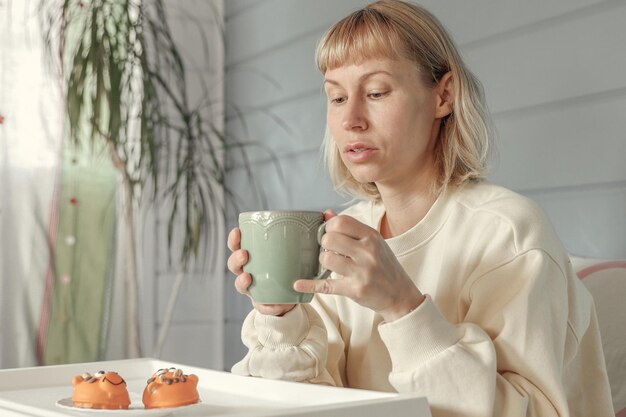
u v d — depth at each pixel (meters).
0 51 2.89
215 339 3.36
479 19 1.99
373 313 1.08
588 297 1.06
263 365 0.99
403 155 1.01
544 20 1.80
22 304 2.90
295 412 0.57
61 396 0.84
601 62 1.66
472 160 1.05
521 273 0.92
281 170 3.00
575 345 0.98
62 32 2.80
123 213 3.09
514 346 0.88
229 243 0.83
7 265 2.89
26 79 2.94
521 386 0.87
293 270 0.78
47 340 2.93
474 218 1.01
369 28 0.99
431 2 2.16
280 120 3.01
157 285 3.24
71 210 3.00
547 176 1.78
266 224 0.78
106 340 3.04
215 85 3.43
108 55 2.69
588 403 1.07
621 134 1.61
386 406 0.61
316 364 0.98
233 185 3.34
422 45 1.01
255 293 0.80
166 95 3.32
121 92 2.70
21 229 2.91
